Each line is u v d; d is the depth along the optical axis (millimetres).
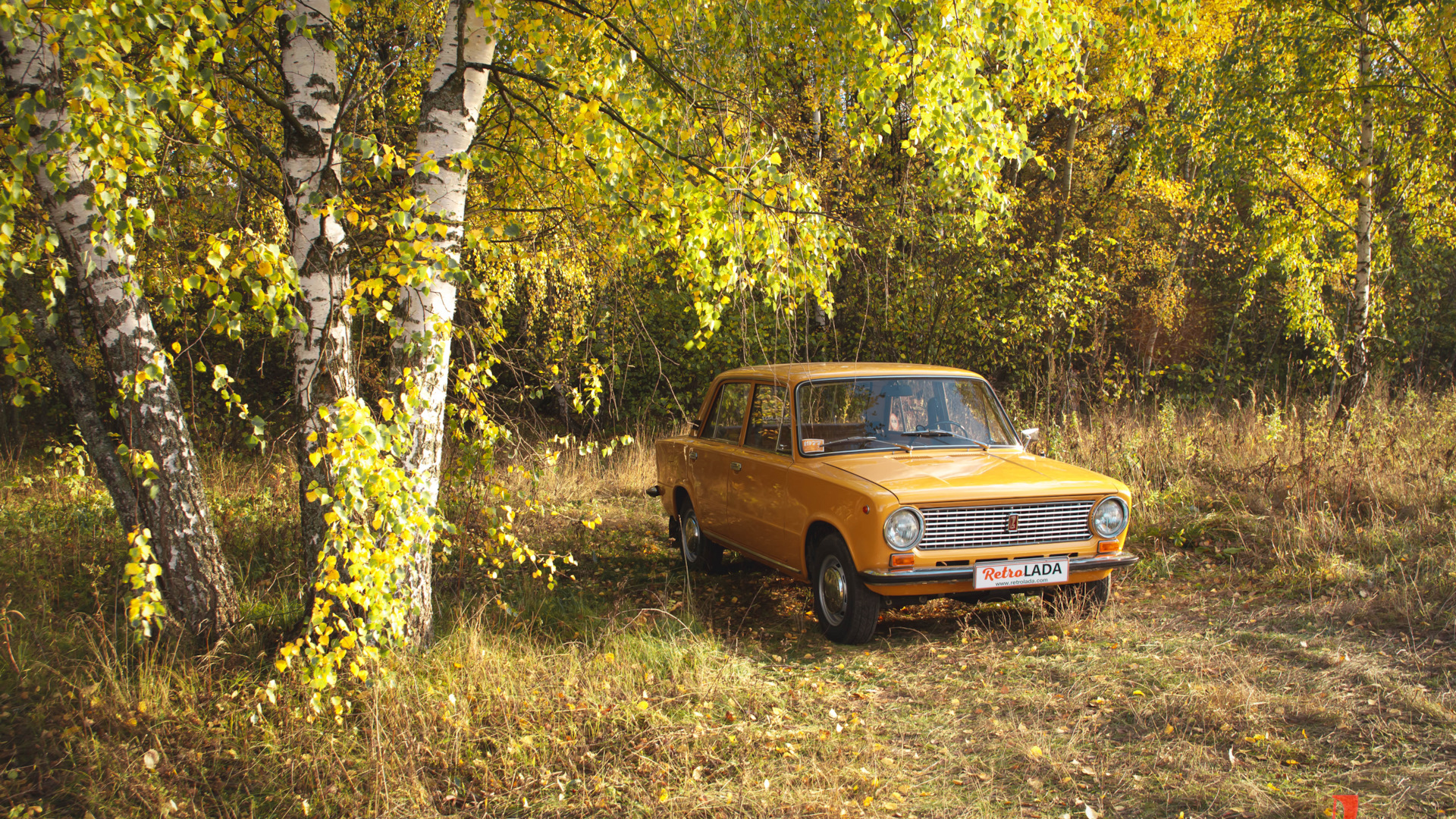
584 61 4836
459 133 4930
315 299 4699
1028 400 12875
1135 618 5617
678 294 13531
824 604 5594
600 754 3922
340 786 3641
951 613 5977
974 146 5676
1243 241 15781
